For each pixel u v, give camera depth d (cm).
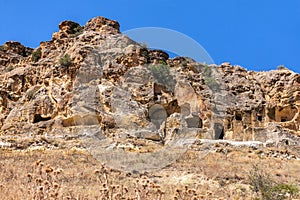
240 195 2548
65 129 4991
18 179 2205
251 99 6247
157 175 3281
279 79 6569
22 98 5866
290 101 6250
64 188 2017
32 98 5747
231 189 2848
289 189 2359
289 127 6100
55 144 4550
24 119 5419
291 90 6312
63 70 5756
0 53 7256
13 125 5212
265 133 5828
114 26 6819
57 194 1395
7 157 3834
